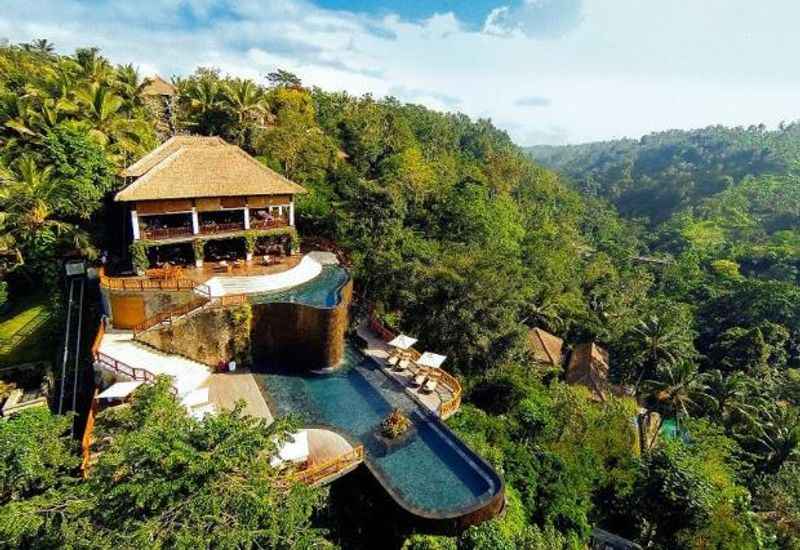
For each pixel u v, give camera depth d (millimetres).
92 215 30859
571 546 19469
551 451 24391
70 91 34125
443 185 50594
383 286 33812
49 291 27375
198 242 28922
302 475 17109
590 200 160750
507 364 32531
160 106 47969
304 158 44062
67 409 22219
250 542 10523
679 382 36875
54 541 10836
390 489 18266
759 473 32438
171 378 17953
